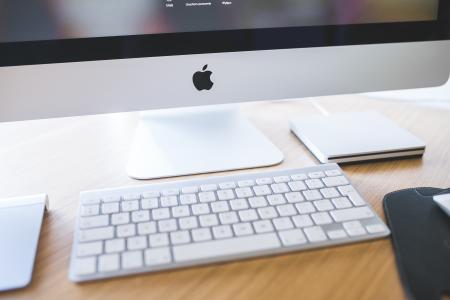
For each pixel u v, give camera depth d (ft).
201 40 1.50
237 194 1.27
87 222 1.13
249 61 1.58
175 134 1.80
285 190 1.30
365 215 1.20
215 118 1.95
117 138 1.87
